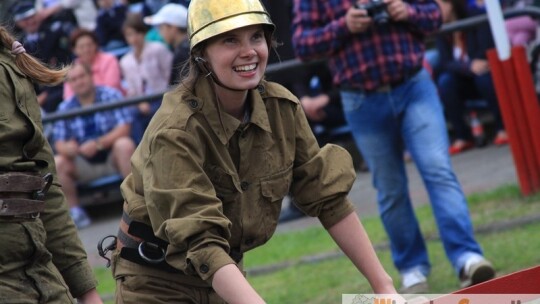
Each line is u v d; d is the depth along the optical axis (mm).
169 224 5789
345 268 11797
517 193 13289
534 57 15680
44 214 6051
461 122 16797
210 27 5883
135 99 15023
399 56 10047
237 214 6188
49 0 18344
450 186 10047
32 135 5895
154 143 5914
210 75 6012
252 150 6160
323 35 10164
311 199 6363
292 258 12773
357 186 16375
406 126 10188
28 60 6012
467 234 10047
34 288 5785
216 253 5730
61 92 17359
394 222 10477
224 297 5723
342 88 10344
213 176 6059
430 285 10453
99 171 17391
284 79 16344
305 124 6348
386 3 9898
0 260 5684
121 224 6469
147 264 6359
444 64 16531
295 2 10406
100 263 14391
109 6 18406
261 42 5977
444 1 15984
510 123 13266
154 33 17047
